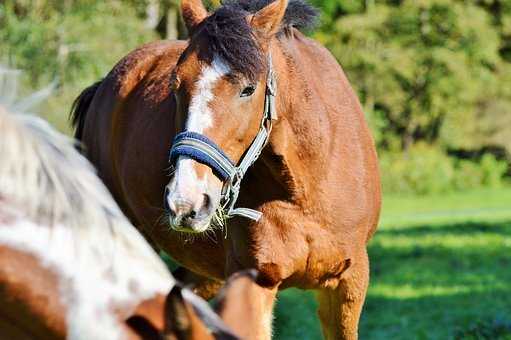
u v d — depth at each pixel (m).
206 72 7.21
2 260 4.14
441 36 63.53
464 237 32.50
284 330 16.88
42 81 26.05
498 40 65.81
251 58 7.23
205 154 7.07
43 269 4.14
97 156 10.70
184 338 3.79
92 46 27.86
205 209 7.05
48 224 4.21
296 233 8.26
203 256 9.11
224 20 7.36
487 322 14.80
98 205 4.23
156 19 39.09
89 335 4.01
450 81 62.34
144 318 3.98
